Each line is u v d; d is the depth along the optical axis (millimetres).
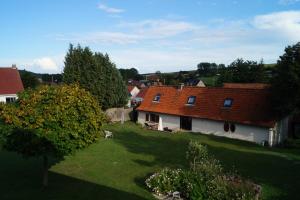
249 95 34031
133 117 46750
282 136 31141
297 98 28125
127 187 17641
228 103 34906
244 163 23297
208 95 37719
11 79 51188
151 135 35156
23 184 17781
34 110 14828
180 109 38875
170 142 31188
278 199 16266
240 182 15656
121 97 46906
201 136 34219
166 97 42156
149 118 42844
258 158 24812
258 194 15391
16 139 14688
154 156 25172
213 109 35656
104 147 28141
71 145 15398
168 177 17062
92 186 17656
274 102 30578
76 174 19953
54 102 15125
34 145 14633
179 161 23594
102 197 15930
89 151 26328
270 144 29828
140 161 23531
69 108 15312
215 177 15766
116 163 22812
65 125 15000
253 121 31219
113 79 45688
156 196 16281
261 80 68000
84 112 15891
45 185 17219
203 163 17547
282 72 28766
